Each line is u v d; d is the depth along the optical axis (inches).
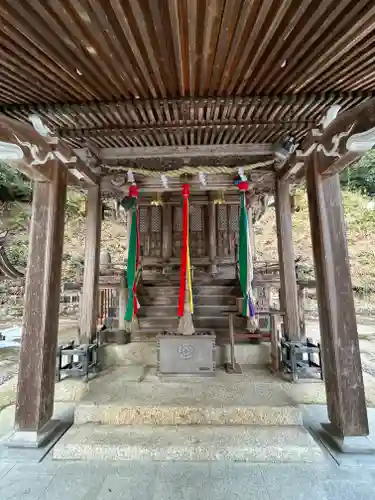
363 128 95.2
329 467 102.7
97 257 196.2
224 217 306.7
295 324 178.1
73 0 73.4
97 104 129.9
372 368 231.0
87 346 170.2
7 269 207.6
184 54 98.7
